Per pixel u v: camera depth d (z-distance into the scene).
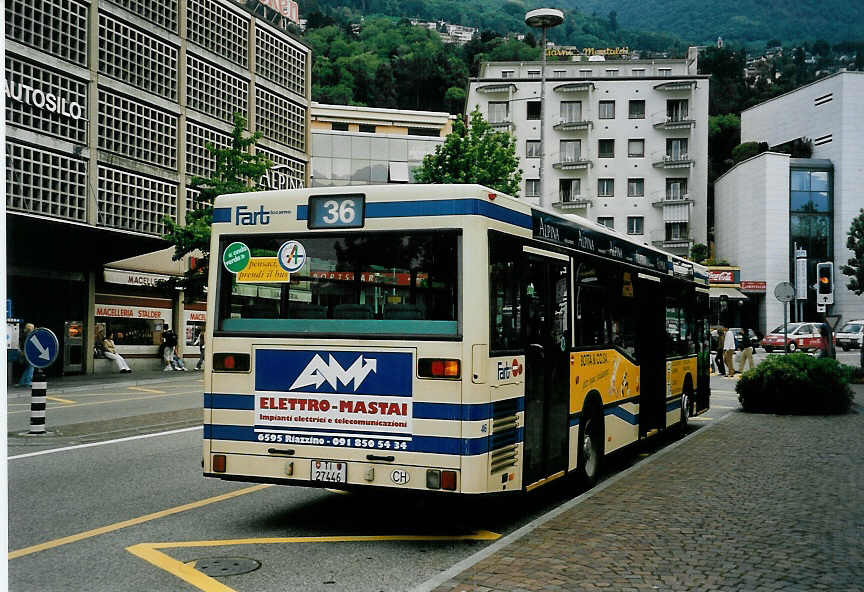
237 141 30.41
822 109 65.56
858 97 63.12
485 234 6.52
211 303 7.17
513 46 120.31
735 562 5.61
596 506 7.40
